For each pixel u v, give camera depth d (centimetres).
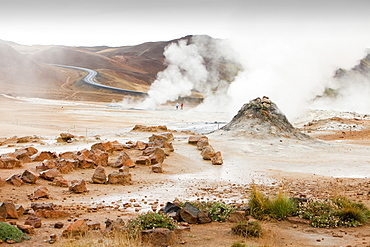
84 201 1697
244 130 4597
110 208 1547
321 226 1250
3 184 1873
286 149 4038
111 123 7150
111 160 2858
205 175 2630
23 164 2531
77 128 6138
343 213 1317
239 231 1131
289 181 2484
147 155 3008
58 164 2398
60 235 1047
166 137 3897
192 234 1113
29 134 4941
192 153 3475
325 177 2700
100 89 19150
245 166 3116
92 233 1052
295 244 1023
